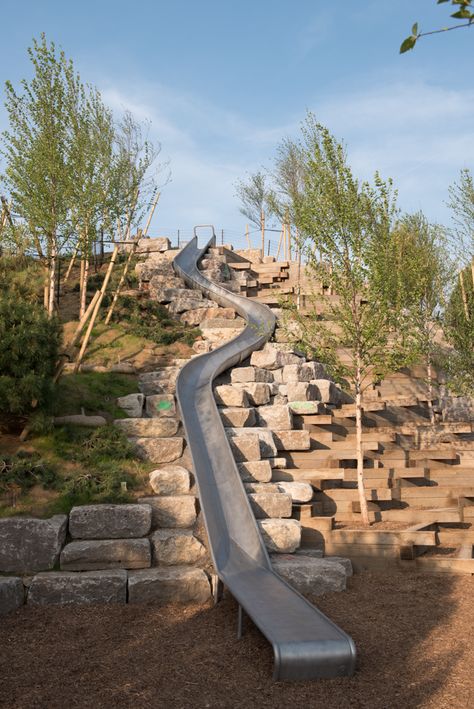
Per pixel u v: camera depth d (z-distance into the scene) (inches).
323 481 545.6
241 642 337.1
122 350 813.9
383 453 595.8
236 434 560.4
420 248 873.5
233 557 428.8
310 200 584.4
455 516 508.4
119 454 530.6
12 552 414.9
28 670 303.9
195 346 866.8
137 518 443.2
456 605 390.9
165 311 1015.6
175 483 501.0
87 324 868.6
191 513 470.0
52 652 325.1
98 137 740.0
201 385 679.1
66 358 568.1
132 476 513.7
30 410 524.7
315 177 573.3
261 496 487.2
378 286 564.1
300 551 459.2
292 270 1328.7
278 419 629.9
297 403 652.7
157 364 788.0
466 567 450.3
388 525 508.7
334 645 295.6
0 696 276.8
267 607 338.3
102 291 754.2
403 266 630.5
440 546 496.1
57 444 530.3
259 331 869.2
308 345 605.6
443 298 860.0
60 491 471.5
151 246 1357.0
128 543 425.4
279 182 1318.9
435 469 571.2
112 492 476.1
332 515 533.3
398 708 265.0
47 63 695.7
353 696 276.1
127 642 338.0
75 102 714.2
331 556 466.3
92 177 716.7
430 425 721.6
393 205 560.4
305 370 770.2
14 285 777.6
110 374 722.2
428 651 323.9
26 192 700.7
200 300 1059.9
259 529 455.5
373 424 724.7
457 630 351.3
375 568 462.3
